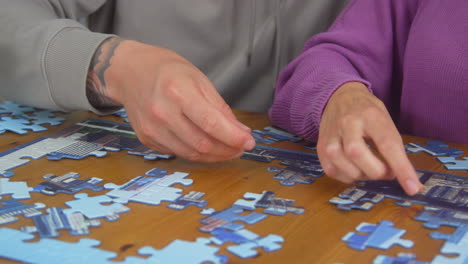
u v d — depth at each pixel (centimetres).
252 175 89
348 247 66
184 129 88
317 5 146
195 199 79
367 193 82
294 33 149
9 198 79
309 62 117
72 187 83
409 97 123
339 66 114
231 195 81
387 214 75
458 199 80
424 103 121
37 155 96
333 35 127
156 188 83
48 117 119
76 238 67
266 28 146
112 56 101
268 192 82
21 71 112
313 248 66
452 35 115
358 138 79
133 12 151
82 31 109
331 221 73
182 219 73
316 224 72
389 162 77
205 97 89
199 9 145
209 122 85
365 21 129
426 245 66
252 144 87
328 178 88
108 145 102
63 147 101
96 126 113
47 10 126
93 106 109
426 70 118
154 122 90
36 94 113
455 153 100
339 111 89
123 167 92
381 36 127
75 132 109
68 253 64
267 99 154
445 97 117
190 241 67
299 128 106
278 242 67
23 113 121
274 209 77
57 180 86
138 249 65
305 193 82
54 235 68
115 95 102
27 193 80
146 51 99
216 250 65
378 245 66
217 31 148
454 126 118
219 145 90
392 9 130
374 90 127
